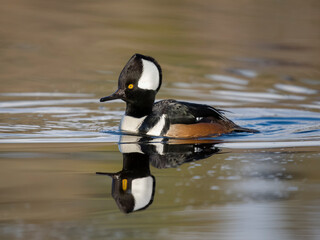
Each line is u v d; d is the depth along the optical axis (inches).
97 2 1197.7
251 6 1167.6
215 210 318.3
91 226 296.5
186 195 339.0
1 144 451.8
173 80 717.9
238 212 315.9
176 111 495.8
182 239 281.1
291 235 288.8
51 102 615.5
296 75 756.6
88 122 543.5
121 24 1004.6
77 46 878.4
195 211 316.5
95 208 320.5
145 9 1128.2
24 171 377.1
